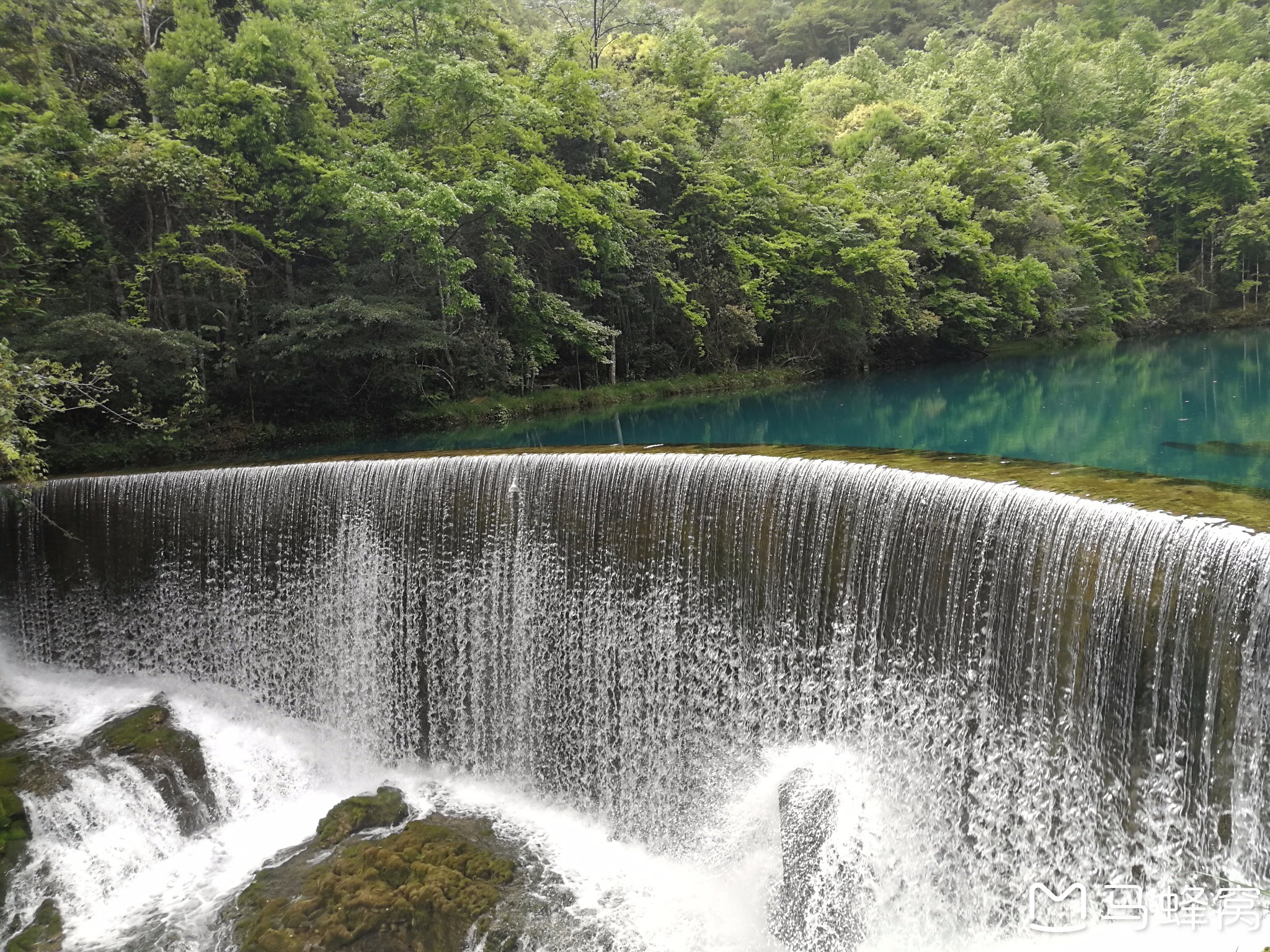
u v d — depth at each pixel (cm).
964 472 984
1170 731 736
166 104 2336
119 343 1802
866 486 998
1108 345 4019
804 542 1062
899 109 4797
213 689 1472
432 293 2369
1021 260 3881
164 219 2147
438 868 1036
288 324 2189
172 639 1488
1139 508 774
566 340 2711
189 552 1454
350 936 944
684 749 1193
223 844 1189
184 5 2402
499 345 2450
